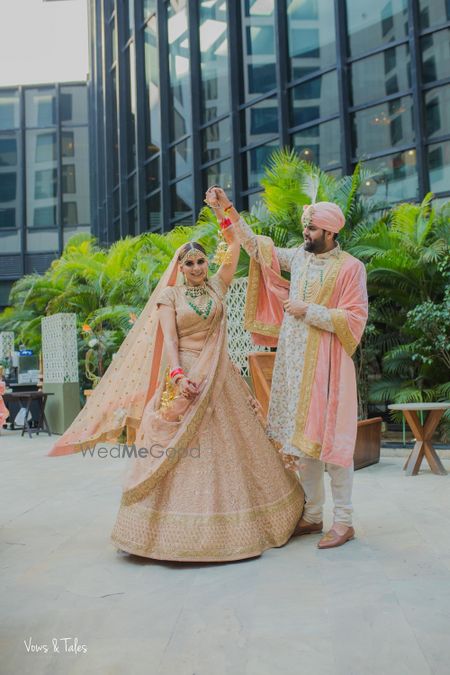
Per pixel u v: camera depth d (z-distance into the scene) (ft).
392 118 40.27
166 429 10.92
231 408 11.46
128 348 12.15
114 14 68.74
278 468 11.76
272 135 46.14
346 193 29.86
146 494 10.87
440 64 38.34
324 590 8.87
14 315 53.67
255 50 47.52
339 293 11.57
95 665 6.79
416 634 7.22
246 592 8.95
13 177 90.48
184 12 53.57
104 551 11.43
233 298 24.61
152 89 58.44
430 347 27.22
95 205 84.94
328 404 11.20
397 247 28.43
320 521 12.10
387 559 10.24
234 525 10.67
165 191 55.26
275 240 28.91
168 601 8.70
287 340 11.80
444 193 38.04
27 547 11.92
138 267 42.32
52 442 32.55
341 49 41.75
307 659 6.73
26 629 7.84
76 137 91.04
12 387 40.81
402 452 24.21
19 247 89.40
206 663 6.73
